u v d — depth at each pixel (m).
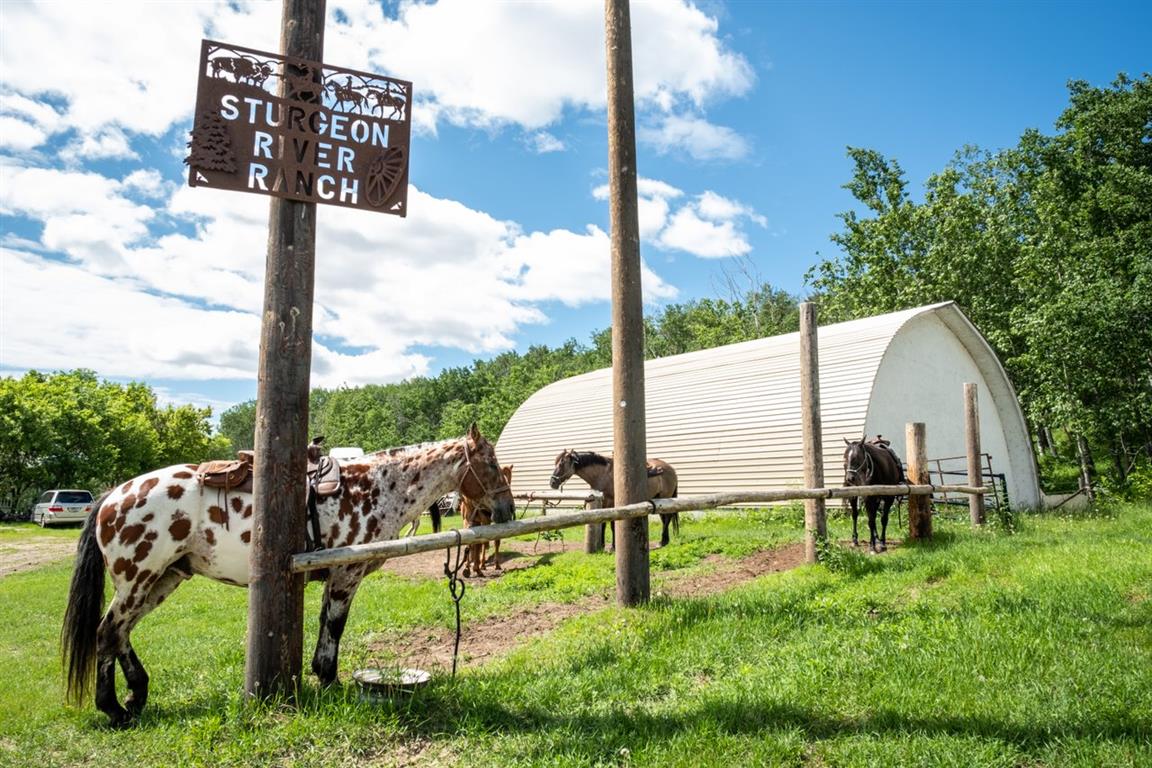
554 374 56.62
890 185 32.97
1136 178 25.41
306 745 4.15
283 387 4.84
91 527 4.99
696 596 8.06
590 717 4.45
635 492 7.55
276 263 4.89
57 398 42.28
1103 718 3.98
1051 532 11.80
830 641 5.63
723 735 4.01
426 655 6.80
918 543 10.79
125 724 4.78
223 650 6.80
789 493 8.61
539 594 9.41
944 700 4.34
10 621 9.95
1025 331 21.95
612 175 7.91
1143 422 20.58
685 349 56.19
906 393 18.27
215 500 5.09
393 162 5.09
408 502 5.82
